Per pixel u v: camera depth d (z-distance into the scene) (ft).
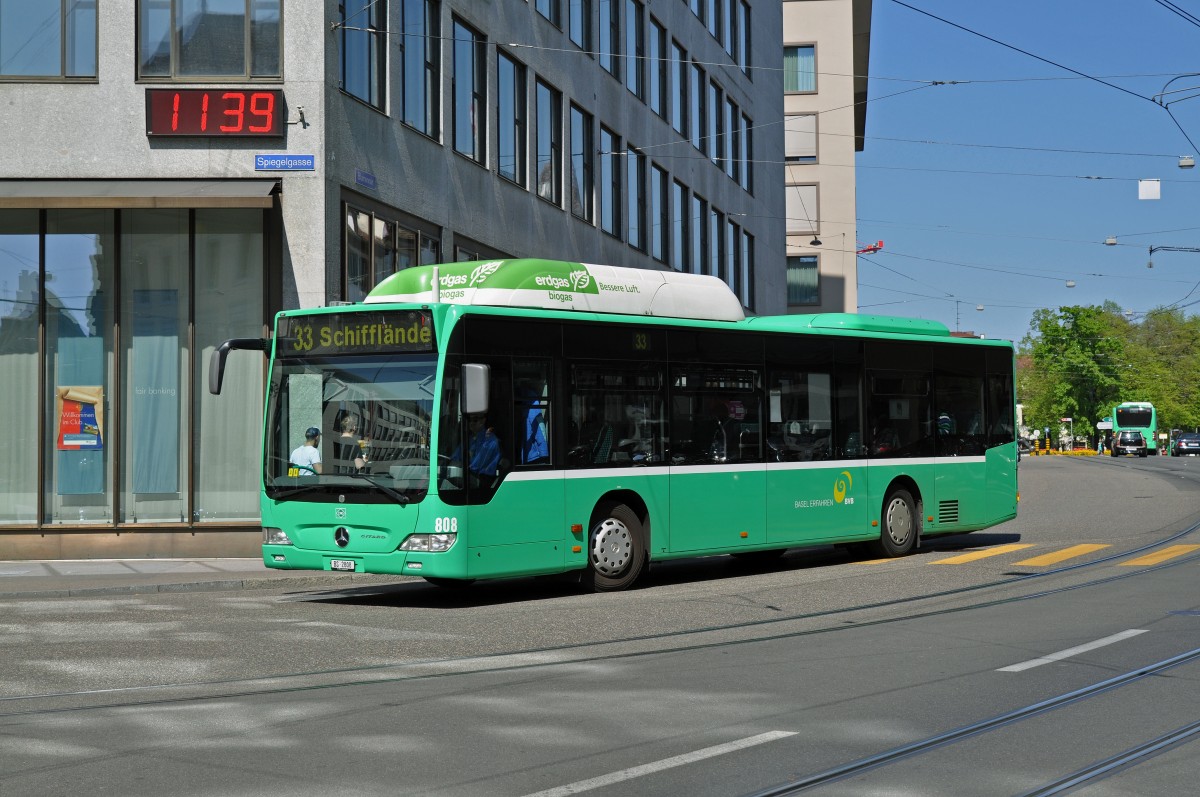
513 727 25.62
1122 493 121.60
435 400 45.39
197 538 67.77
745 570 60.13
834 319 60.70
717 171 140.56
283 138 67.62
